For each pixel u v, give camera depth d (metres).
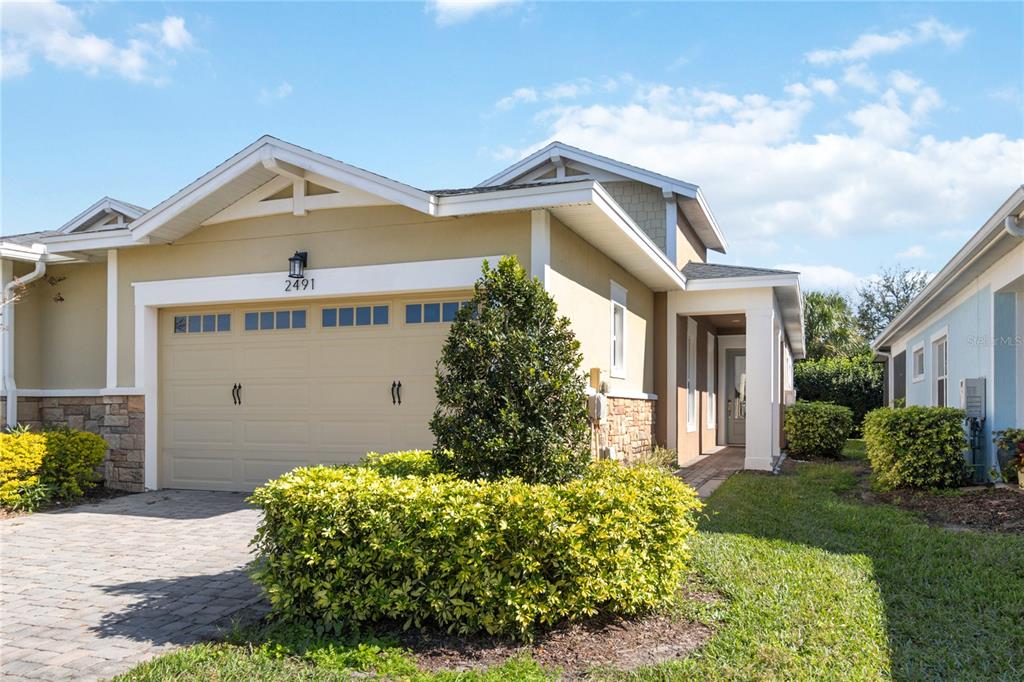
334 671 3.96
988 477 9.68
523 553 4.37
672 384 13.70
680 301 13.79
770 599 5.01
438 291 8.76
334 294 9.04
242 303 9.80
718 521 7.84
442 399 5.62
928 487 9.60
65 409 10.91
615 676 3.90
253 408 9.69
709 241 18.41
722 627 4.59
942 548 6.41
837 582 5.43
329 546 4.57
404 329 8.98
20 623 4.81
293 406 9.48
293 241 9.29
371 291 8.87
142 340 10.06
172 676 3.85
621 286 11.40
